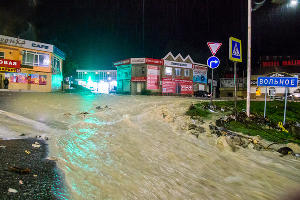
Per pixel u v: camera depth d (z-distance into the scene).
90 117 9.00
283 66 44.97
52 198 2.83
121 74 38.88
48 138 5.70
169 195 3.62
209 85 47.19
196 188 3.97
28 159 3.99
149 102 14.32
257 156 6.00
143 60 34.53
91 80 53.06
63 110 10.41
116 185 3.66
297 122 9.24
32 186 3.02
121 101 15.41
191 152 5.83
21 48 26.53
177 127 7.88
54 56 31.05
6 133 5.52
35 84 27.78
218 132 7.46
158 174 4.38
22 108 10.12
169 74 36.94
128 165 4.62
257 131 8.08
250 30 9.41
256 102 13.77
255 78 43.50
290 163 5.73
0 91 22.00
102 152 5.18
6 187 2.82
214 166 5.12
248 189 4.14
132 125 7.92
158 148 5.91
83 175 3.81
